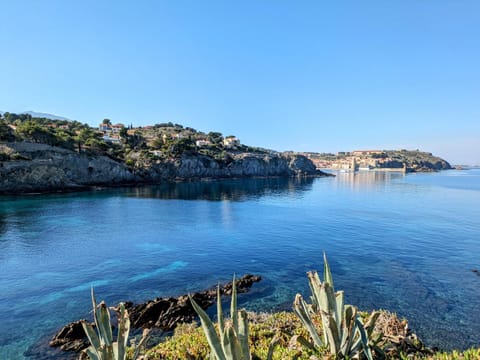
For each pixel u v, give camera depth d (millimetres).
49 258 27812
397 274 22953
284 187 110938
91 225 42750
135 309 17156
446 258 27047
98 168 97500
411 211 55031
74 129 135625
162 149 135875
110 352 4500
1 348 13977
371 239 34500
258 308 17812
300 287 21078
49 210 54375
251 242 33938
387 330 7578
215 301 18844
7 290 20641
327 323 5215
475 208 58031
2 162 72562
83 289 20797
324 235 36938
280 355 5820
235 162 156375
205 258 27969
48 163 81562
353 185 118875
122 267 25422
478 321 15805
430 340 14102
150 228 41438
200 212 55375
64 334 14836
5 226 40844
